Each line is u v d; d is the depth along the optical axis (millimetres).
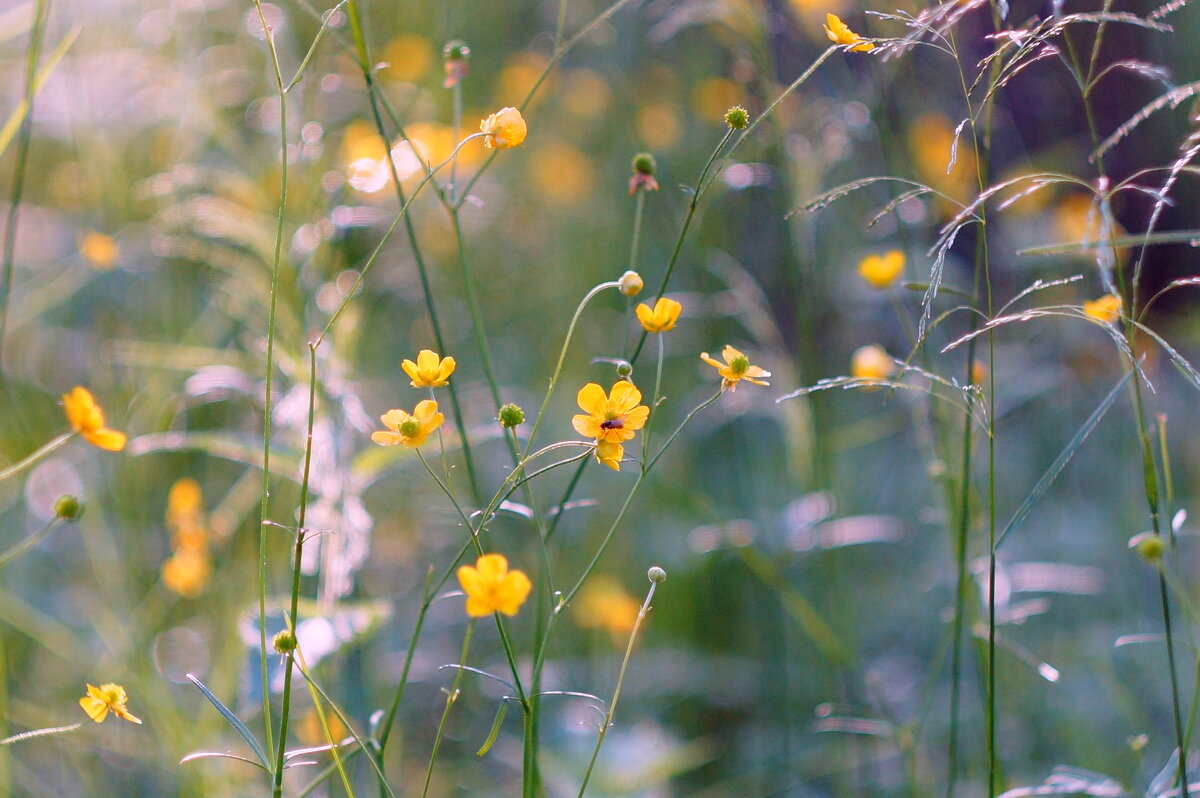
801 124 1497
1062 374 1707
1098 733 1354
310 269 1218
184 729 1223
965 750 1342
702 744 1408
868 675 1247
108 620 1307
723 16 1301
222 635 1276
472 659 1461
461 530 1576
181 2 1529
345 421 1177
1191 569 1593
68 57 1474
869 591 1688
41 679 1334
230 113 1532
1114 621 1516
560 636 1478
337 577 1148
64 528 1589
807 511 1284
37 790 1226
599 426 977
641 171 1070
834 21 1011
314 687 989
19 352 1620
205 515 1339
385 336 1732
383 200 1311
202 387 1244
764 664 1472
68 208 1799
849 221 1783
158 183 1307
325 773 1025
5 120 1715
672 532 1641
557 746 1276
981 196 1004
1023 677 1431
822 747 1365
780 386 1407
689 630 1552
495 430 1139
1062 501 1704
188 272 1543
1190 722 1047
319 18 1072
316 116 1315
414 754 1333
